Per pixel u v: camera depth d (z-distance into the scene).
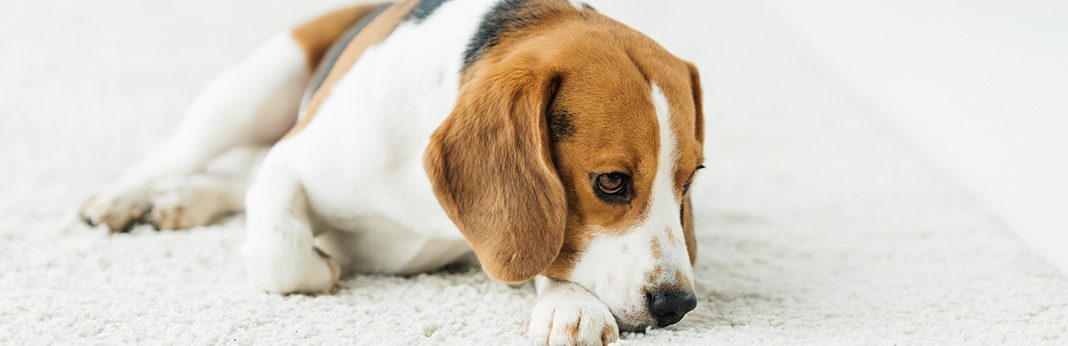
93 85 5.25
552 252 2.47
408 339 2.53
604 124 2.47
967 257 3.23
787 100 5.25
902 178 4.10
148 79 5.43
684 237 2.74
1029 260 3.18
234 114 3.65
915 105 4.46
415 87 2.79
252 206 2.94
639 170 2.49
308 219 2.99
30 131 4.46
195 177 3.61
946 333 2.61
